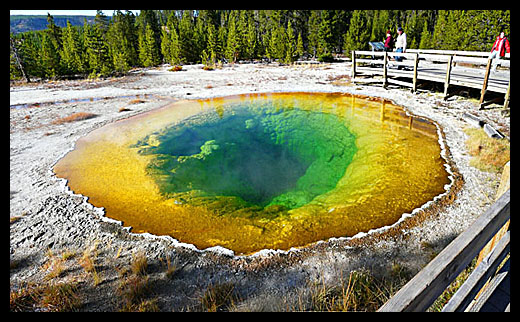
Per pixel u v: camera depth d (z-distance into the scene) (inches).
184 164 304.8
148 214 220.7
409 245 173.6
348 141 342.6
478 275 82.4
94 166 298.4
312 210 218.5
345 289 144.2
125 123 428.1
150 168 292.5
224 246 183.9
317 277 154.1
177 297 144.9
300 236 189.9
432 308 118.0
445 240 175.6
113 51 1127.0
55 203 235.8
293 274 157.5
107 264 169.9
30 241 192.4
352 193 236.4
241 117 448.1
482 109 386.9
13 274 163.6
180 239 191.8
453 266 65.1
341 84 622.8
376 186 241.1
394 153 294.5
